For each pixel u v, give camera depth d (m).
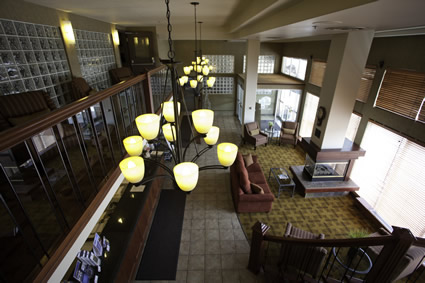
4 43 3.30
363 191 5.25
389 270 1.72
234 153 1.89
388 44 4.50
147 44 7.84
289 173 6.49
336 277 3.47
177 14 4.95
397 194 4.34
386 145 4.64
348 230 4.51
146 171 4.81
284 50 10.34
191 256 3.86
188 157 7.15
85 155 2.30
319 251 3.13
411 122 4.02
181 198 5.30
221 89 11.82
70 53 4.68
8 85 3.41
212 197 5.36
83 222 2.07
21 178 3.00
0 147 1.22
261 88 8.72
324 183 5.44
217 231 4.40
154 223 4.55
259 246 3.25
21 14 3.47
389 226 4.36
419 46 3.85
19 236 2.17
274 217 4.82
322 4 2.08
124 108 5.64
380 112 4.74
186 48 10.81
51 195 2.74
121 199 4.08
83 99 2.10
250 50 7.65
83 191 2.83
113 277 2.72
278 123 11.38
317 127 5.07
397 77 4.33
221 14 4.96
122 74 6.63
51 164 3.42
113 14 4.98
